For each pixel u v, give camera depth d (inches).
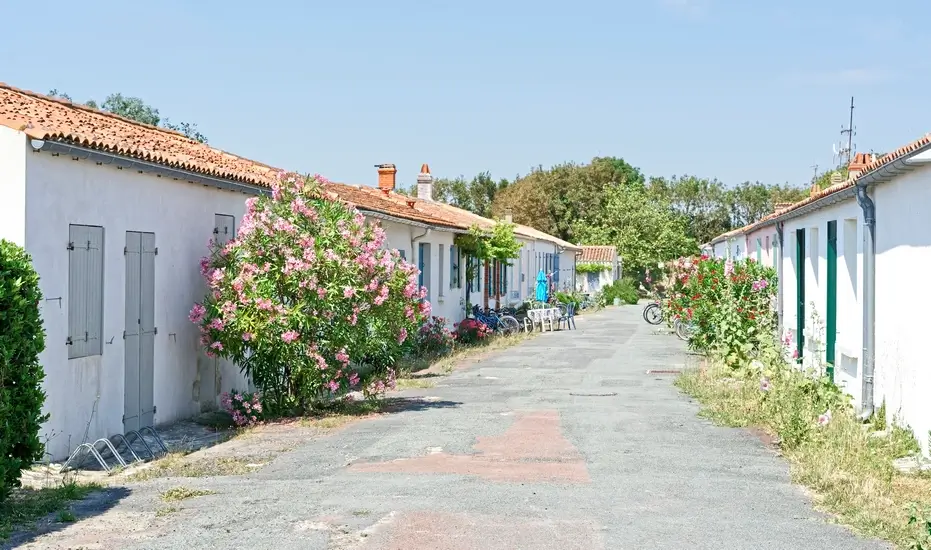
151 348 457.1
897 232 404.8
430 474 340.8
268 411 494.9
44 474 346.0
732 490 313.7
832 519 275.1
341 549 243.4
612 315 1705.2
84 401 390.9
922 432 366.9
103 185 407.2
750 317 672.4
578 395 582.2
